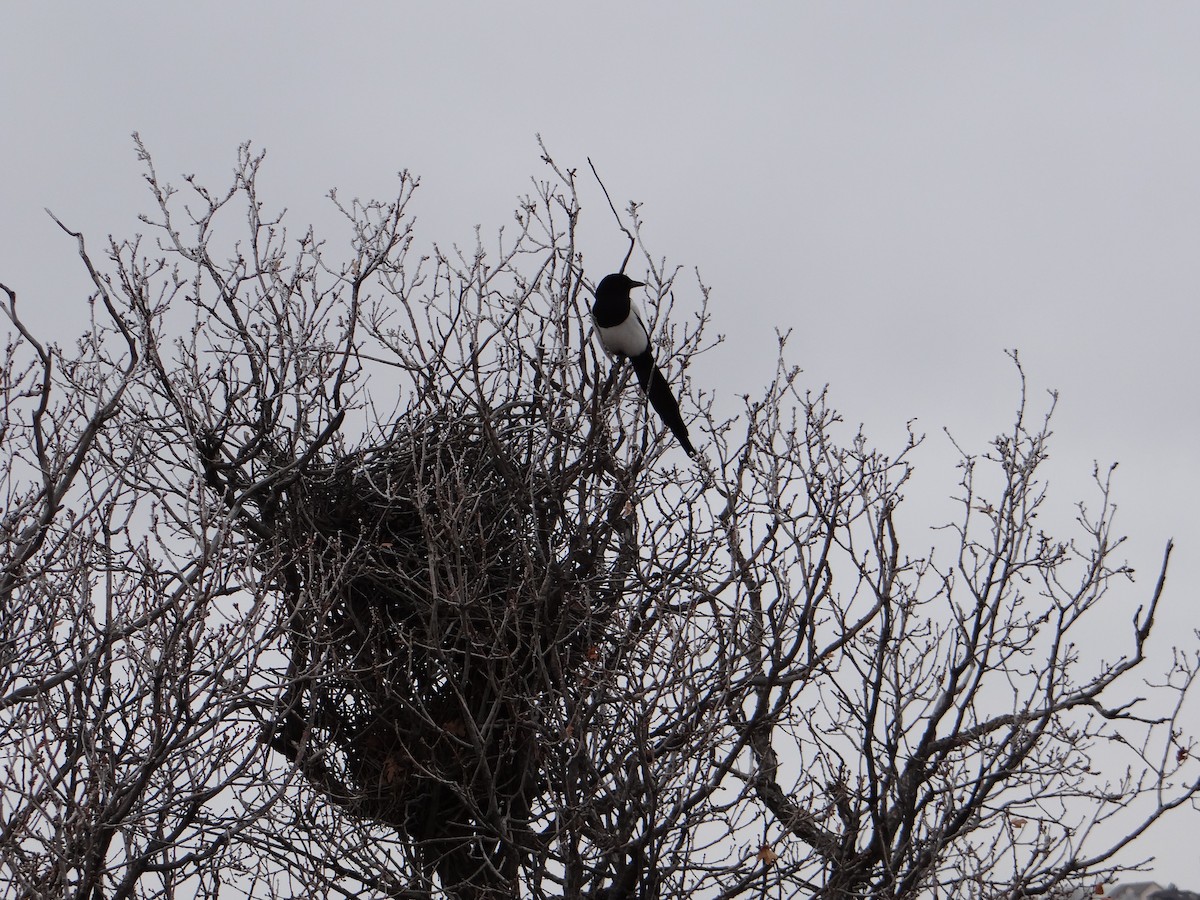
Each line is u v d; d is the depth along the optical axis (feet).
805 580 39.91
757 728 39.40
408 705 40.11
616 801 38.42
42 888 30.76
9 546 30.86
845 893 36.88
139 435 37.47
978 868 36.55
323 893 39.58
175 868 33.19
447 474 40.65
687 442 44.37
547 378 42.34
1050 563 39.55
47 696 30.96
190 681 30.53
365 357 43.96
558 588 41.37
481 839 40.22
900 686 37.99
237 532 42.27
